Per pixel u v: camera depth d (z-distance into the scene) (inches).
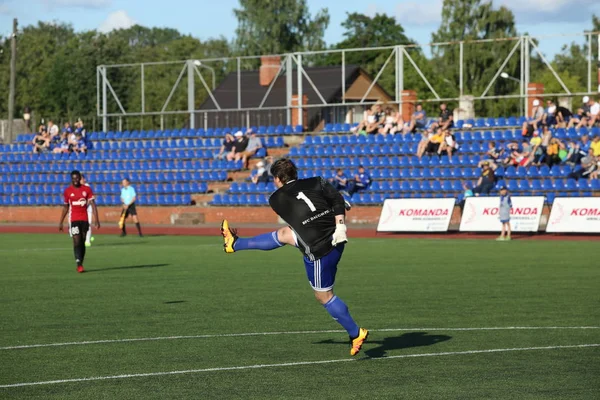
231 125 2694.4
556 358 402.0
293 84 2664.9
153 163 1968.5
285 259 959.0
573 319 517.3
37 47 4566.9
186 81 4261.8
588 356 406.3
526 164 1569.9
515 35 3710.6
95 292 676.7
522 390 341.4
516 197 1334.9
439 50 3858.3
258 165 1786.4
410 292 659.4
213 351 428.8
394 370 380.5
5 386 357.4
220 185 1849.2
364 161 1748.3
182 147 2032.5
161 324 515.8
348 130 1923.0
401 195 1626.5
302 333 480.1
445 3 3791.8
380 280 744.3
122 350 433.4
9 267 894.4
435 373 373.7
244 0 4079.7
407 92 2108.8
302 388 348.8
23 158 2112.5
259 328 498.0
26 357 417.4
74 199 832.3
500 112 3486.7
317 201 394.6
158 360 407.5
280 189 400.8
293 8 4089.6
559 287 681.6
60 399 335.3
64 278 783.7
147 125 4020.7
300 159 1808.6
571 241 1194.6
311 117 2556.6
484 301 604.1
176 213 1786.4
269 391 344.2
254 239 406.0
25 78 4436.5
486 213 1352.1
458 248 1094.4
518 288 676.7
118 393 344.2
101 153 2057.1
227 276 788.6
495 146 1626.5
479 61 3572.8
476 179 1625.2
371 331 484.4
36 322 526.9
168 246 1194.0
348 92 2664.9
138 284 730.2
